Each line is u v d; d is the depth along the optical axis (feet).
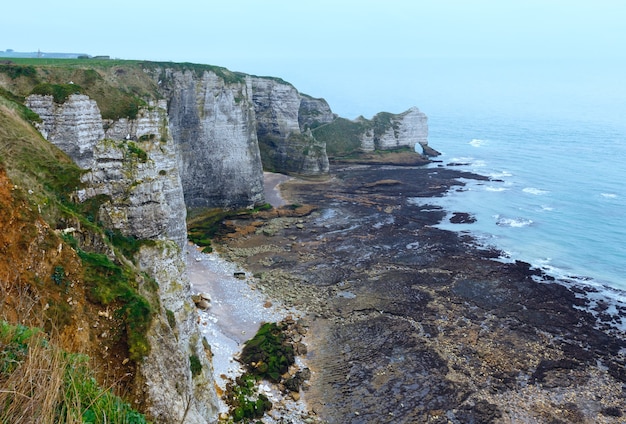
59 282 56.54
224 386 122.11
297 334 153.28
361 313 168.45
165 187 155.53
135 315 60.39
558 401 126.82
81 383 36.42
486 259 219.82
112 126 166.40
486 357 144.25
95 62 230.27
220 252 220.43
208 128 266.57
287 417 116.57
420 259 217.97
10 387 29.78
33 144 86.94
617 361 145.89
